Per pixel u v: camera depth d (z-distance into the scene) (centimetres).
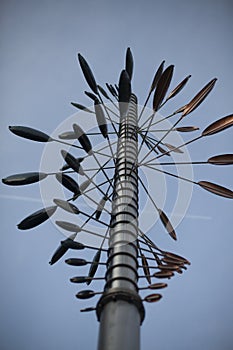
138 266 557
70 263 592
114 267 524
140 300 483
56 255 648
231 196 713
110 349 432
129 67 861
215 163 735
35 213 661
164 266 573
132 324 456
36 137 718
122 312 464
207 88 765
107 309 472
